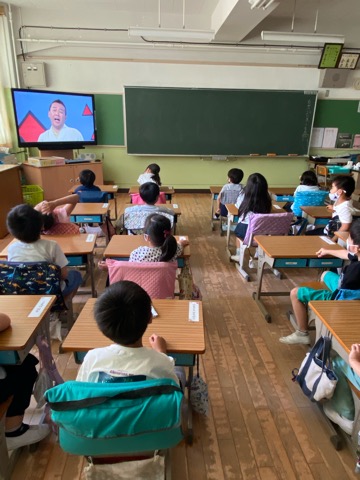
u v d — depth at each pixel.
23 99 5.41
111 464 0.96
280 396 1.82
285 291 3.01
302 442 1.55
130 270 1.66
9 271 1.69
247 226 3.15
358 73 6.72
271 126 6.81
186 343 1.23
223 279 3.25
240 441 1.55
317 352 1.53
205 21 5.98
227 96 6.57
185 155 6.86
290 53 6.50
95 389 0.77
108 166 6.86
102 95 6.38
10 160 5.34
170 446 0.90
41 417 1.55
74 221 3.13
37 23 5.77
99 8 5.64
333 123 7.04
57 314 2.02
